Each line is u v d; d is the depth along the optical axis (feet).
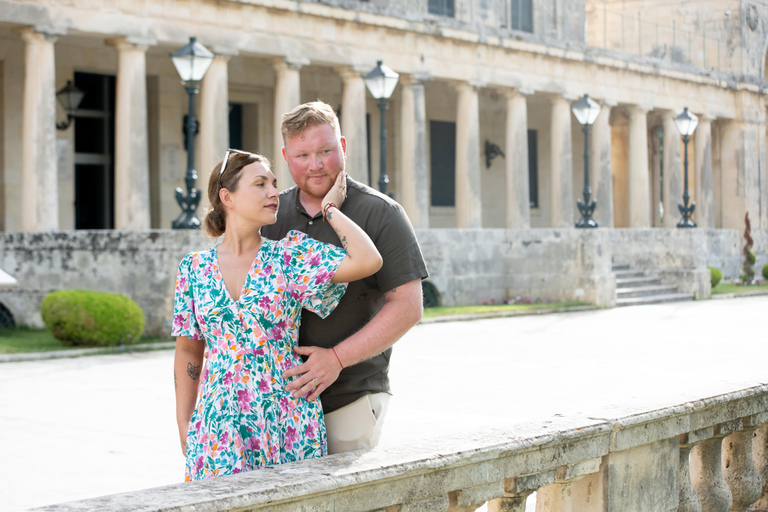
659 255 110.83
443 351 58.03
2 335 63.72
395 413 35.96
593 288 94.38
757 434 19.33
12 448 30.86
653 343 60.34
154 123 94.99
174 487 10.40
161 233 66.23
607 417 14.60
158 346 61.52
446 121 125.29
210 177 14.12
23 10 71.05
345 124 93.97
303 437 13.61
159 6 78.54
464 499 12.44
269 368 13.55
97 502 9.76
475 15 112.16
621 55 123.65
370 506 11.32
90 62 89.51
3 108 84.89
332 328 14.83
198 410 13.62
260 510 10.23
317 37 89.66
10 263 68.39
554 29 127.75
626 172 156.15
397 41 96.58
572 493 15.14
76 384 45.44
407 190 99.14
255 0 83.82
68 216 89.04
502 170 132.98
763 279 143.33
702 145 144.56
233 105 106.32
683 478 16.60
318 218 14.82
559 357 53.83
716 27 159.33
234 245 13.98
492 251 100.32
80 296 59.11
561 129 116.67
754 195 156.46
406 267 14.16
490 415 35.09
